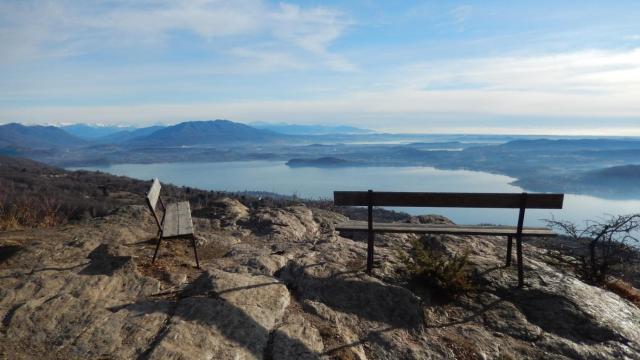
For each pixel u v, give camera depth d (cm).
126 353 399
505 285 638
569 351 500
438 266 624
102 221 895
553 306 585
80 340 411
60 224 928
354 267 679
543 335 527
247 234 950
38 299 483
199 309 482
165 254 717
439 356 473
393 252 772
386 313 543
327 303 554
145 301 507
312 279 607
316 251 768
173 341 415
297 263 661
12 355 383
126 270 592
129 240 783
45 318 441
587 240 806
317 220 1170
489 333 527
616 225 740
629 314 588
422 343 495
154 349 399
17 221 888
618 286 762
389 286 595
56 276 547
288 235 964
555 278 659
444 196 647
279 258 700
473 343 503
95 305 480
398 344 483
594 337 530
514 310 575
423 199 646
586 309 577
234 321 470
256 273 632
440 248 797
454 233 650
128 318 457
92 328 431
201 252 773
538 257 849
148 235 834
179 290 554
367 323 519
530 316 574
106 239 764
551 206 628
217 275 578
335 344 463
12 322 429
